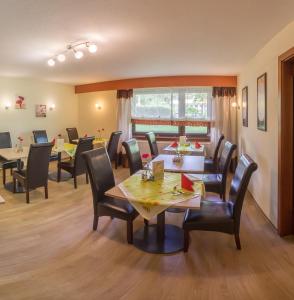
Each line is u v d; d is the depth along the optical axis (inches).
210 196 175.3
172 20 105.1
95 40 131.7
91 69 209.9
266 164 139.6
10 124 254.5
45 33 121.2
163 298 80.0
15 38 128.8
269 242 113.3
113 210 113.3
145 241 113.6
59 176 207.0
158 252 105.0
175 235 119.0
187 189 100.1
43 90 277.6
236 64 190.2
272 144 128.8
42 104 277.6
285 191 116.9
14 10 95.7
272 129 128.6
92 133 302.0
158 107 267.7
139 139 277.9
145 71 219.5
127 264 97.9
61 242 114.6
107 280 89.0
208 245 110.9
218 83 238.2
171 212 144.9
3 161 201.0
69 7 93.2
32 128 271.3
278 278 89.2
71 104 304.8
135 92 272.2
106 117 292.7
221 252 105.4
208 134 261.3
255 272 92.5
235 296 80.6
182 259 100.8
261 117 147.5
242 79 211.3
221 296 80.7
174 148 205.9
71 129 294.4
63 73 228.5
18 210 150.9
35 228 128.2
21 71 218.5
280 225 118.0
